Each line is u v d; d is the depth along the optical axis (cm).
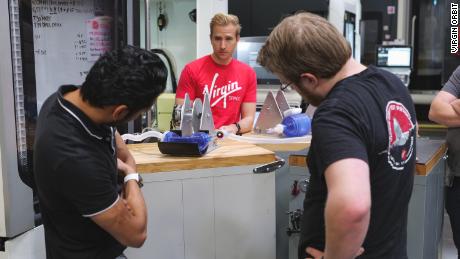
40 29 195
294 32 111
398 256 121
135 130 233
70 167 110
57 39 203
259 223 174
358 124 104
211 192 167
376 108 108
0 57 140
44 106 122
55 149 111
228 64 270
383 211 114
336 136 102
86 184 112
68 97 119
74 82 211
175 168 161
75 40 211
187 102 188
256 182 171
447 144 228
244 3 380
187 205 165
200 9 343
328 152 101
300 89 118
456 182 229
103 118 116
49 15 199
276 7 376
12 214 146
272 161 172
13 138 145
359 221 96
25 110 157
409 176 119
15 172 146
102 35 223
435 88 504
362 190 96
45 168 112
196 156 166
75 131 112
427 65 504
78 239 125
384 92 112
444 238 338
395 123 111
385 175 111
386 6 515
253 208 172
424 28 501
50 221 126
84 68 215
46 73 198
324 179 108
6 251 148
